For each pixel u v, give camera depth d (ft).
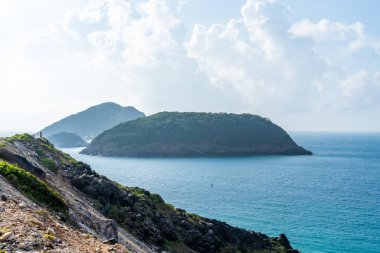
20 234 45.96
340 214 345.51
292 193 465.88
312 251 238.48
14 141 167.43
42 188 83.20
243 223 307.17
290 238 266.57
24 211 58.95
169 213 200.75
